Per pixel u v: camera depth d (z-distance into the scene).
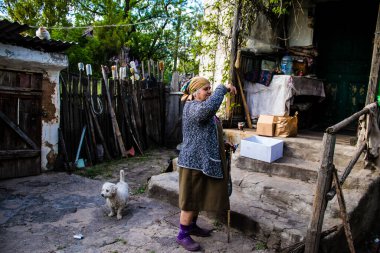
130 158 7.33
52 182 5.24
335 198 3.49
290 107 5.59
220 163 2.90
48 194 4.63
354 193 3.62
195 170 2.89
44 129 5.75
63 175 5.69
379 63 4.05
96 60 11.80
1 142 5.21
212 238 3.34
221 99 2.79
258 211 3.54
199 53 6.63
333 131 2.55
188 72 11.40
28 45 5.20
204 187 2.94
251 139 4.77
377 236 3.96
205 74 6.81
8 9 11.20
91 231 3.46
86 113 6.68
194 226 3.34
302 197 3.57
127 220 3.75
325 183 2.59
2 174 5.23
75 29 11.91
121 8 14.97
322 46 6.57
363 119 4.08
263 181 4.02
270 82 5.67
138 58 15.44
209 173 2.82
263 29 6.22
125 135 7.77
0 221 3.64
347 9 6.17
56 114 5.92
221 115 6.02
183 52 16.05
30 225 3.57
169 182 4.45
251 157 4.48
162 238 3.32
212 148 2.87
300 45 6.52
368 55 6.04
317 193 2.63
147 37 15.48
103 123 7.17
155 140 8.78
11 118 5.28
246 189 4.04
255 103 5.91
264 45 6.22
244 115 6.11
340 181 2.86
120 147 7.32
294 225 3.22
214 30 6.08
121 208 3.79
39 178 5.44
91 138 6.75
